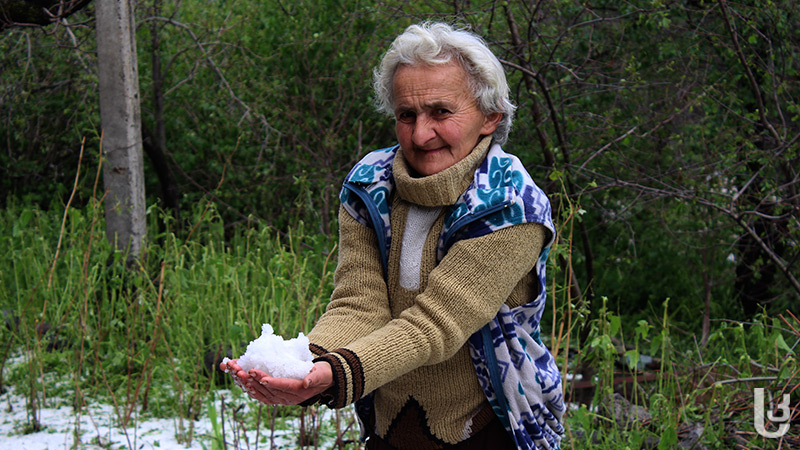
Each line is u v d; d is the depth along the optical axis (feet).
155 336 12.03
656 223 18.15
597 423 11.18
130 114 14.70
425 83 5.12
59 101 21.18
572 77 15.87
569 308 9.95
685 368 12.37
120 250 14.80
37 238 17.03
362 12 18.31
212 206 16.61
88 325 14.07
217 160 21.16
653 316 18.74
